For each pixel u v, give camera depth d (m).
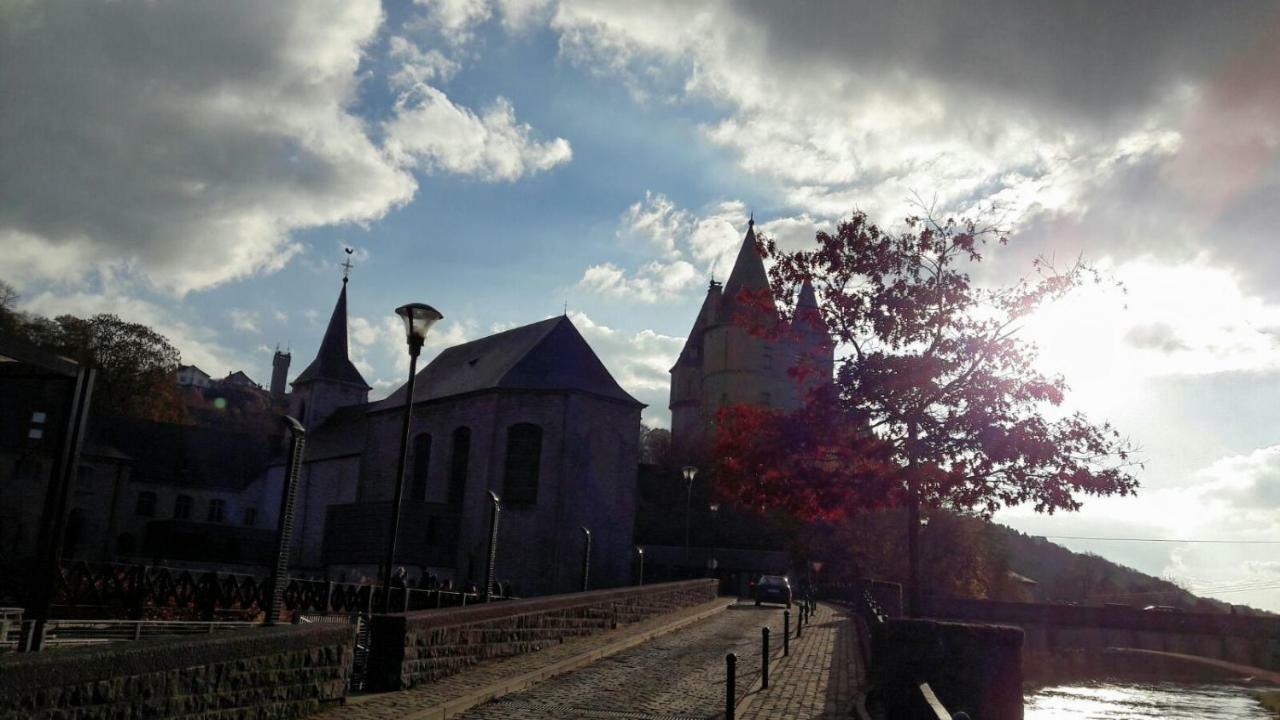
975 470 16.11
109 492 64.94
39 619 9.61
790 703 13.45
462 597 32.06
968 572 66.12
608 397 55.22
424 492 59.50
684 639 23.53
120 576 22.75
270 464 77.12
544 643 18.97
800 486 16.84
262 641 9.48
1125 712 31.16
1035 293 16.44
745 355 94.12
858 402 16.30
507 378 55.50
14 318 72.00
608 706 12.79
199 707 8.44
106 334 78.06
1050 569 122.44
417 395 63.84
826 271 17.61
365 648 13.85
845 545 65.75
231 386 135.88
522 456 54.34
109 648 7.35
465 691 12.88
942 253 17.33
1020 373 16.41
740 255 98.38
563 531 52.22
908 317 16.72
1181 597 101.56
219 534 66.44
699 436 94.88
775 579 42.00
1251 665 52.91
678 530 77.06
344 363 80.81
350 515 58.09
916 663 13.24
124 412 79.19
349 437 70.44
